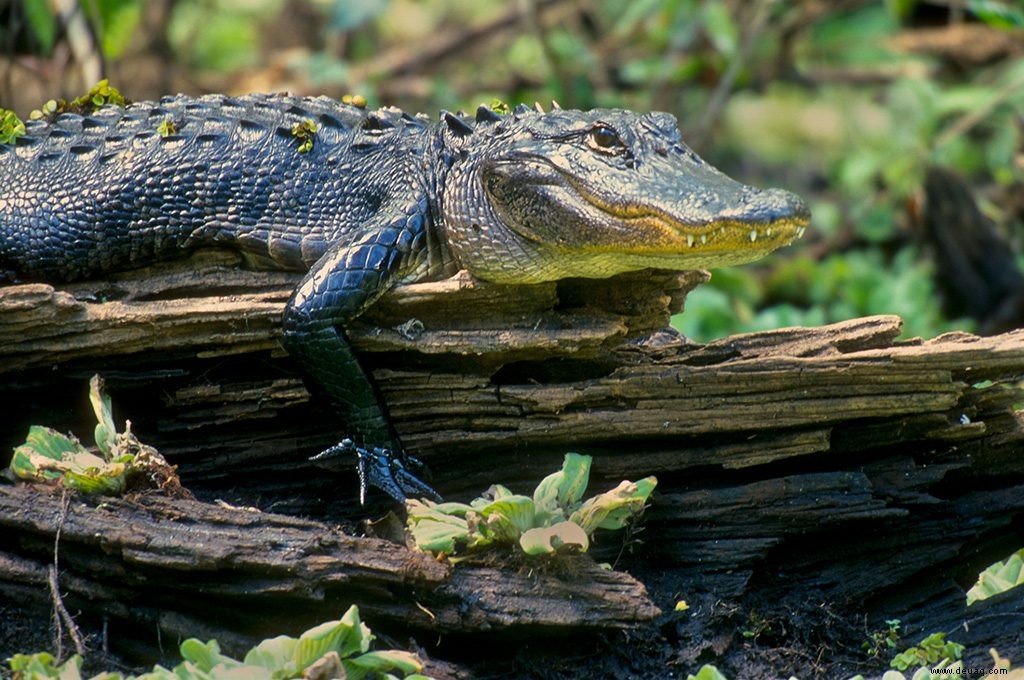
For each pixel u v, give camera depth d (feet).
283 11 72.54
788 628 27.04
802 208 25.36
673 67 61.77
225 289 29.40
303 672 22.52
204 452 28.14
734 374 26.99
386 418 27.37
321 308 26.40
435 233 28.55
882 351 27.04
